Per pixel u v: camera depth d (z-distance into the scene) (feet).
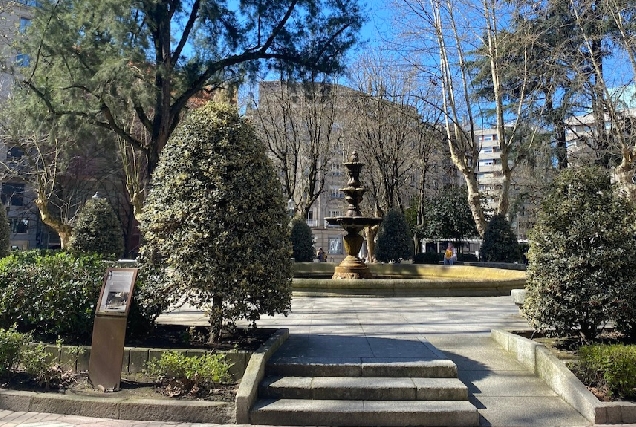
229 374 16.67
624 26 53.67
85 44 46.85
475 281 40.11
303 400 15.80
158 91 49.34
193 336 19.70
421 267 57.57
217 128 19.49
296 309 32.42
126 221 117.60
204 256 18.08
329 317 28.94
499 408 15.87
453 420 14.70
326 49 55.06
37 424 14.55
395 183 88.22
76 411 15.48
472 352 20.93
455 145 73.61
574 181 19.97
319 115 84.84
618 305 18.11
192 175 19.03
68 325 19.24
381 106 85.30
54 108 47.24
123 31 45.85
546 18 64.13
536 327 19.79
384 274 58.59
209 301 18.74
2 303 19.42
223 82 59.47
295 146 85.97
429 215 102.42
